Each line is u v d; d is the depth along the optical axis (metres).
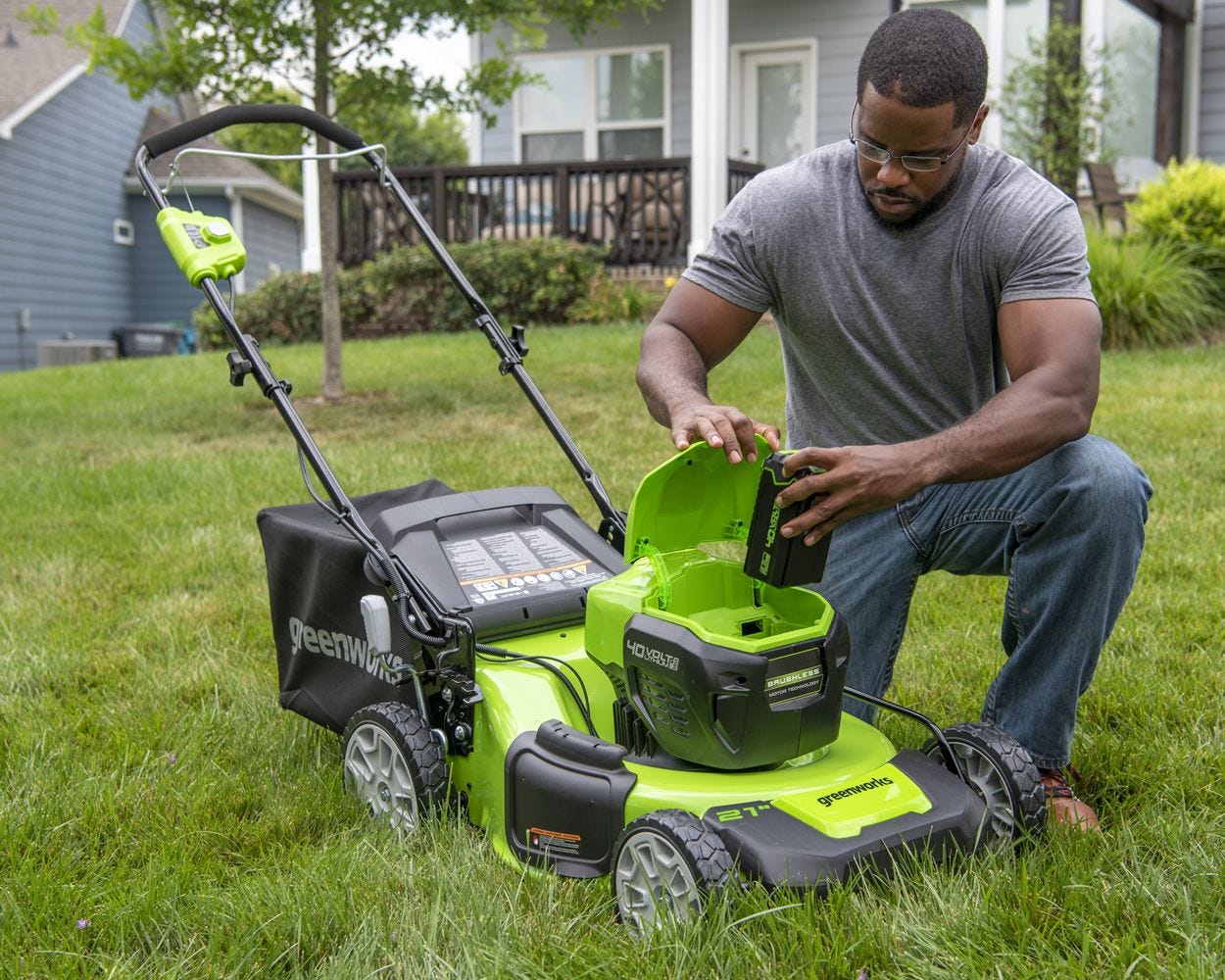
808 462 2.28
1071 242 2.50
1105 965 2.05
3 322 19.06
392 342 12.13
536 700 2.65
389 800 2.85
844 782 2.35
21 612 4.54
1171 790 2.73
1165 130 15.33
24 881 2.53
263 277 25.31
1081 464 2.50
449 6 8.37
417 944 2.23
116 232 22.55
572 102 15.65
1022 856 2.42
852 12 14.48
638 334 11.27
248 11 8.32
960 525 2.72
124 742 3.32
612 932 2.26
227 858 2.73
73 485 6.62
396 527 3.07
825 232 2.68
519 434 7.46
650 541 2.51
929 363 2.70
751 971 2.06
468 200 14.43
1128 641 3.75
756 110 15.21
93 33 8.67
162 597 4.71
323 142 9.12
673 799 2.31
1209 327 10.87
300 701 3.26
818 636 2.35
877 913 2.13
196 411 9.06
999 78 13.94
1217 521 4.96
